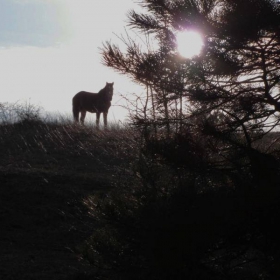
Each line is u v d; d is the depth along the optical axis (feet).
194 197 18.85
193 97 18.11
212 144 18.79
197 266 19.25
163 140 19.13
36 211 38.81
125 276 20.49
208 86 18.25
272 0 17.39
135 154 22.54
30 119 67.56
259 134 18.71
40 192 42.11
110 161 51.47
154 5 18.25
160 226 18.56
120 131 55.72
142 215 19.49
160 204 19.08
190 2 17.97
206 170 18.69
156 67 18.25
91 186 44.11
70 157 55.52
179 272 19.20
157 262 18.97
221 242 19.17
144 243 19.27
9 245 32.63
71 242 33.55
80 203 40.11
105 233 21.50
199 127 18.62
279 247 18.19
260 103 18.17
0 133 63.46
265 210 17.93
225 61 17.28
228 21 17.19
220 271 19.81
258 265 19.70
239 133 18.61
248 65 17.78
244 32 16.89
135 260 20.54
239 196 17.99
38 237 34.42
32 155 56.80
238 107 18.21
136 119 19.53
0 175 45.70
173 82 18.33
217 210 18.02
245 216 17.98
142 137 20.33
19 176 45.78
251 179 18.37
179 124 19.16
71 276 25.81
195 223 18.13
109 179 45.42
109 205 20.42
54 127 66.44
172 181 20.39
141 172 20.97
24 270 27.25
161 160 19.20
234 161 18.63
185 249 18.57
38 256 30.25
